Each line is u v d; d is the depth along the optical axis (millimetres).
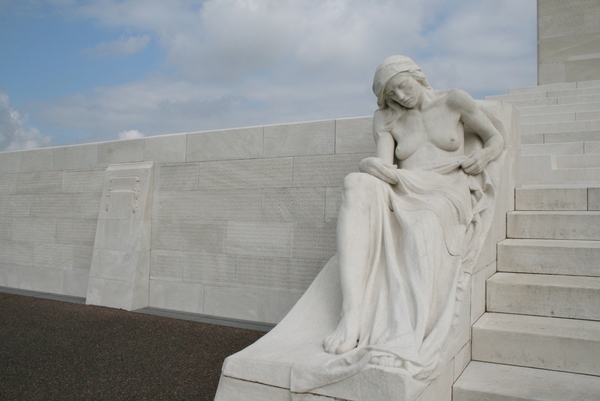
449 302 3061
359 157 5570
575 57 10734
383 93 4043
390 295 3037
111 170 7379
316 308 3459
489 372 3307
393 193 3525
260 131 6215
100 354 4797
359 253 3230
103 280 7109
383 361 2459
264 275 6090
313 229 5797
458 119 4086
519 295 3891
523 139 7688
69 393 3818
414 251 3109
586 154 6590
